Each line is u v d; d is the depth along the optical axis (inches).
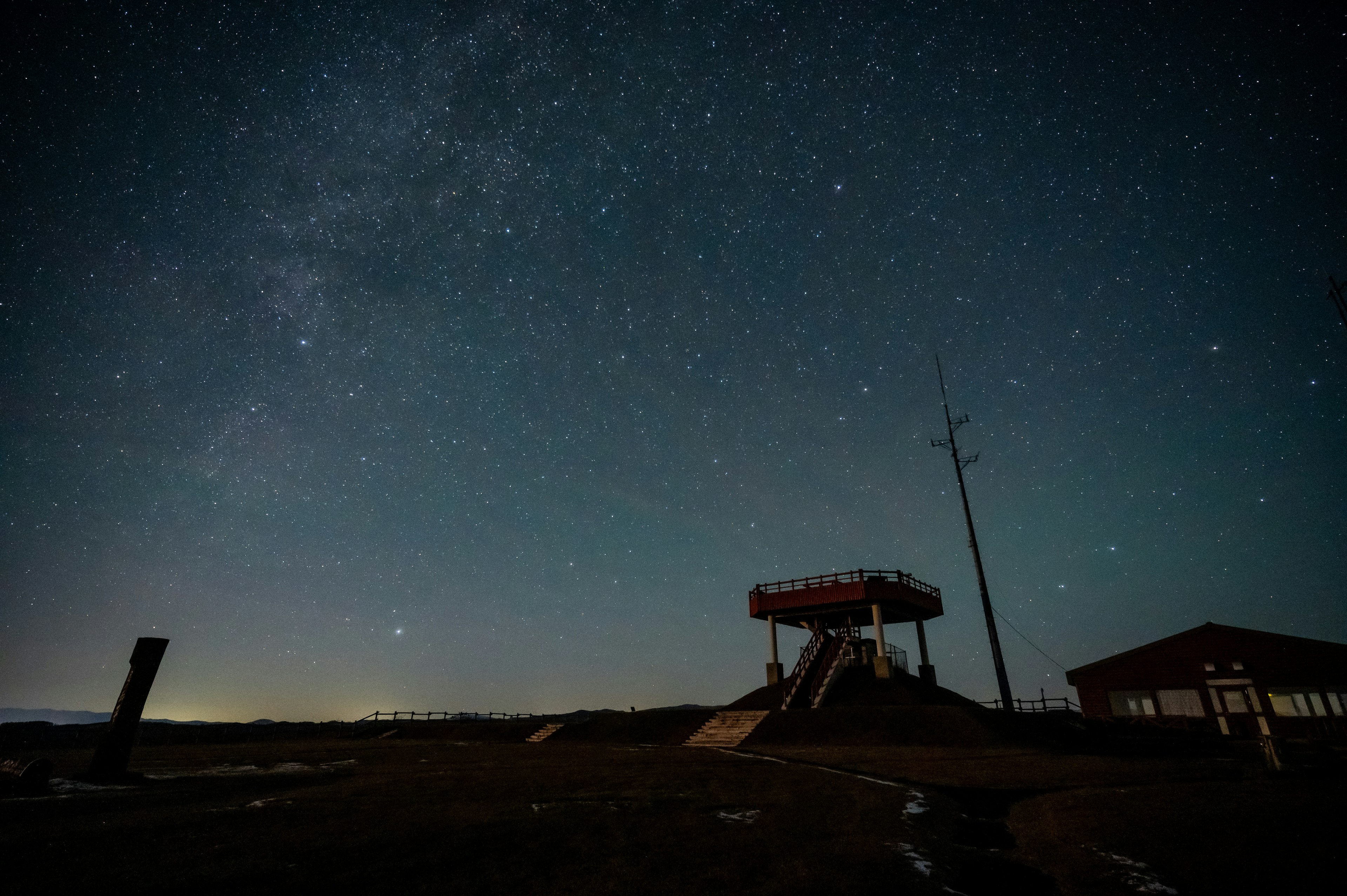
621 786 535.2
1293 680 1035.9
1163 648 1171.9
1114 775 547.8
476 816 400.5
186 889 254.2
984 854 310.8
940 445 1249.4
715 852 306.8
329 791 519.5
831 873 270.4
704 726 1154.0
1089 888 250.5
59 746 1197.7
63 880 265.7
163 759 862.5
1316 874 242.1
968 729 926.4
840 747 885.2
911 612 1486.2
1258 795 400.5
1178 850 284.4
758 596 1462.8
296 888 255.9
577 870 279.4
